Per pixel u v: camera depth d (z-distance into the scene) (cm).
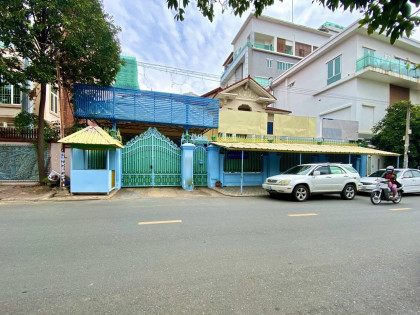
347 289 294
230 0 339
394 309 255
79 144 977
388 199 936
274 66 2977
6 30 905
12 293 272
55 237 464
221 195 1108
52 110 1675
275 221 614
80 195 980
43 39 1033
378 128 1794
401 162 1698
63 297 266
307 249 423
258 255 392
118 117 1283
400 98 2022
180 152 1287
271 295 278
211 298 270
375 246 444
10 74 952
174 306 254
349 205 895
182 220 606
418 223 620
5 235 474
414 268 354
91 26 1029
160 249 410
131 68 2105
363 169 1652
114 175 1131
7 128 1196
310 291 288
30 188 1080
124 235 481
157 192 1112
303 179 974
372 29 243
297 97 2517
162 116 1357
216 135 1495
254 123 1473
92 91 1252
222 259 374
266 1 329
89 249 406
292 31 3153
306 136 1569
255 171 1439
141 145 1238
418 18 216
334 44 2011
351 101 1878
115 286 291
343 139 1633
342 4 253
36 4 904
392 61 1888
